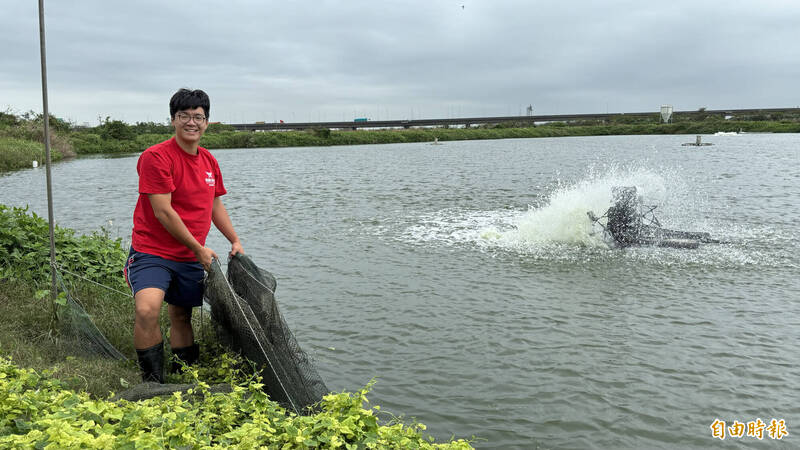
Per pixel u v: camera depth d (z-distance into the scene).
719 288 8.60
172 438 2.94
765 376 5.68
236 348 4.55
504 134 113.06
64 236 7.11
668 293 8.35
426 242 12.00
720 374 5.73
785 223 13.85
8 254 6.54
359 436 3.22
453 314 7.51
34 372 4.06
